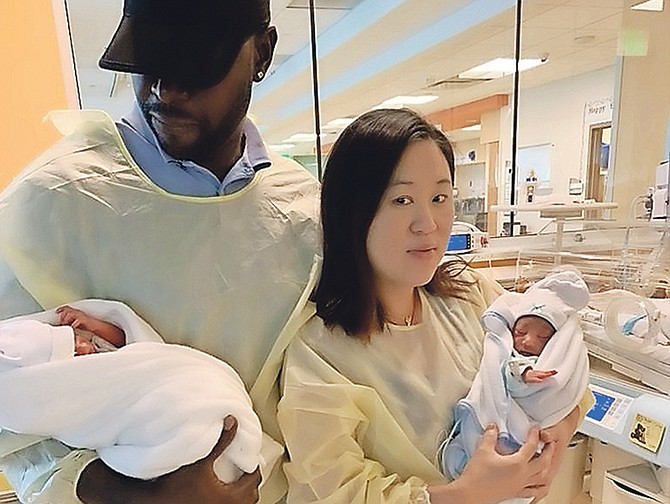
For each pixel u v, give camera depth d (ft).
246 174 2.75
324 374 2.68
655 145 9.02
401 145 2.56
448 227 2.72
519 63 15.12
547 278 3.25
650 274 4.91
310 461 2.59
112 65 2.35
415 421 2.81
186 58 2.33
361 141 2.60
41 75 5.73
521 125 16.30
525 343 2.95
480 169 14.52
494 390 2.81
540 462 2.74
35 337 2.09
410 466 2.77
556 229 6.40
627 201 9.23
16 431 2.07
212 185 2.66
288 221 2.83
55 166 2.52
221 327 2.68
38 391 2.02
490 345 2.98
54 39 5.75
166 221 2.59
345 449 2.65
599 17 11.97
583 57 14.38
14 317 2.42
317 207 2.94
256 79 2.63
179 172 2.62
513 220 7.72
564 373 2.83
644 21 9.12
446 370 2.93
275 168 2.95
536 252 5.64
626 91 9.47
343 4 15.10
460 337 3.09
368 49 16.67
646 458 3.45
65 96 5.84
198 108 2.45
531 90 16.12
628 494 3.72
